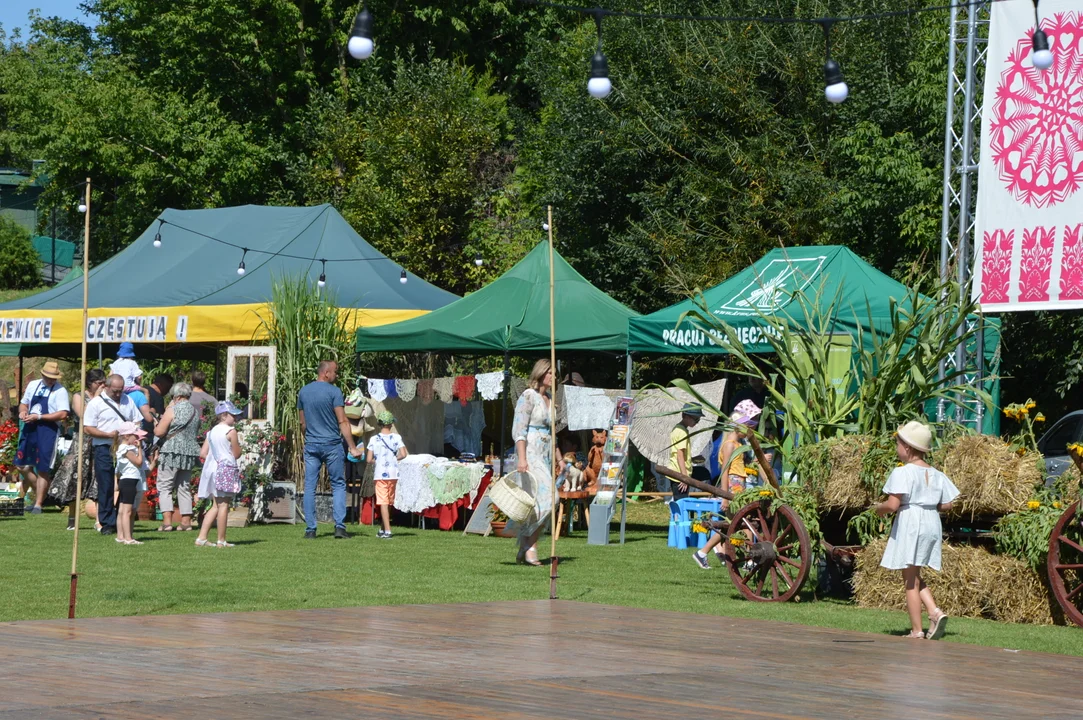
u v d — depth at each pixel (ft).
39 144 126.31
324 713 15.46
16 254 147.95
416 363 68.74
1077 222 43.55
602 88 29.76
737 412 41.06
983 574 29.37
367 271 66.85
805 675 19.38
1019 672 20.31
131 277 68.18
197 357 80.64
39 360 118.01
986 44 49.90
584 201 87.81
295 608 27.86
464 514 52.08
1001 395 63.67
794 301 45.06
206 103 123.34
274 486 53.47
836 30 79.51
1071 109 43.68
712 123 83.56
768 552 30.76
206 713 15.29
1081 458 28.02
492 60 127.24
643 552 43.45
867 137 69.46
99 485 45.62
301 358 55.77
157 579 32.65
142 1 125.49
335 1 123.24
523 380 59.72
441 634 23.08
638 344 49.32
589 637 23.07
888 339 33.12
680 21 85.46
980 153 45.78
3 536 44.57
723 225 81.82
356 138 110.52
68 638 21.79
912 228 64.85
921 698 17.53
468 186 107.65
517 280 55.06
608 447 48.44
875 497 30.50
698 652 21.59
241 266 64.69
